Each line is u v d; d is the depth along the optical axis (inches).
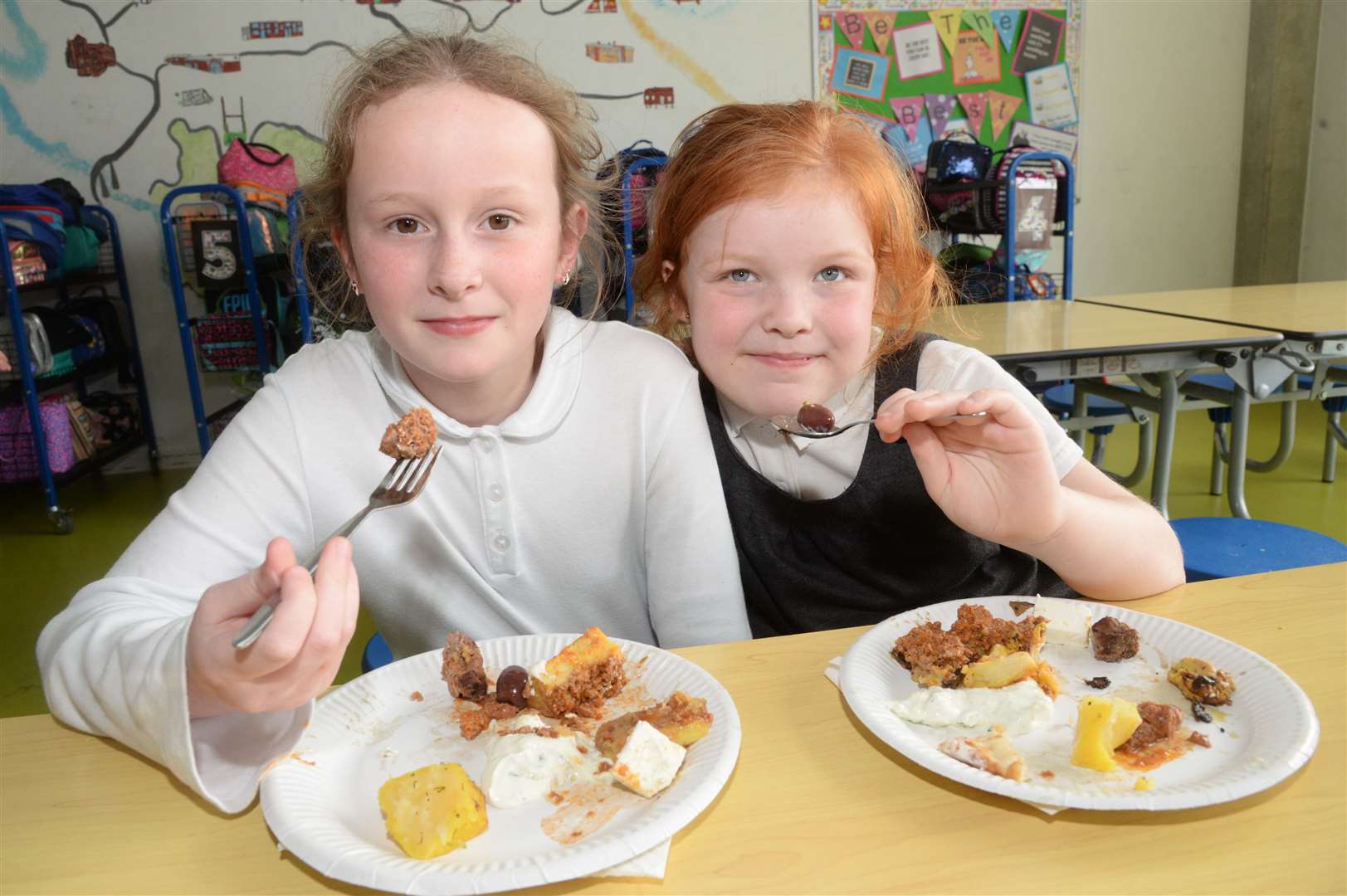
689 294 39.4
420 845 20.1
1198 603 31.7
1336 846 19.5
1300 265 191.3
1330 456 128.5
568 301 47.4
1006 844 20.2
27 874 20.6
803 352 36.6
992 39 175.2
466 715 25.6
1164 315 98.7
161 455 167.3
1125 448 155.4
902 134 175.2
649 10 163.3
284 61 154.0
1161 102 186.4
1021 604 29.8
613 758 23.6
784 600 43.7
